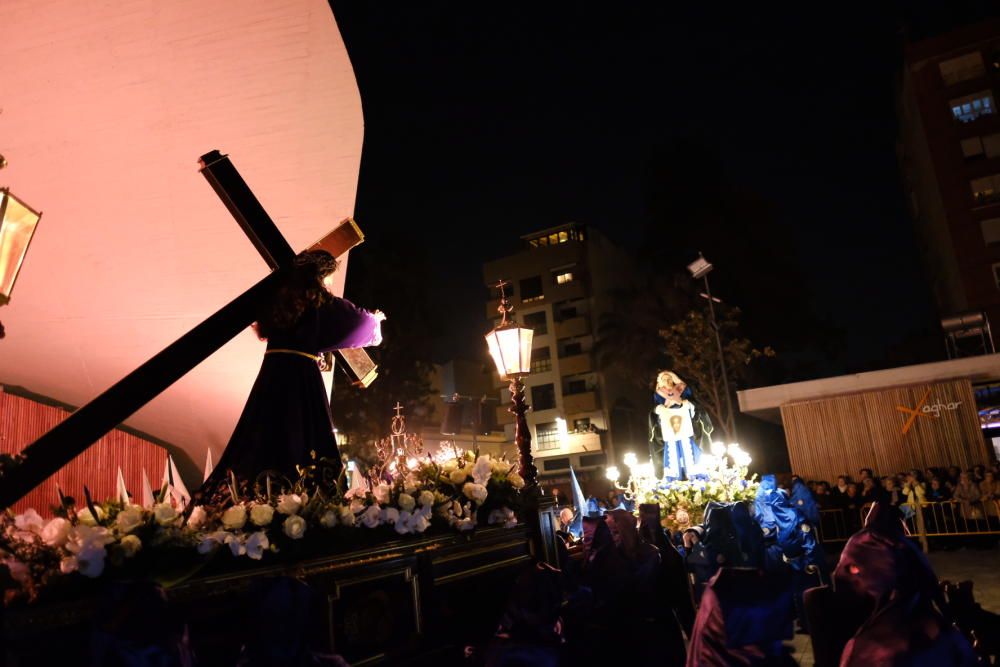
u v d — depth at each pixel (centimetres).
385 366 2481
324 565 323
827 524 1661
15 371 525
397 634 355
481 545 440
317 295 393
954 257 3400
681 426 970
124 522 261
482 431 1502
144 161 552
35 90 520
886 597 317
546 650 356
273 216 597
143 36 530
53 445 259
